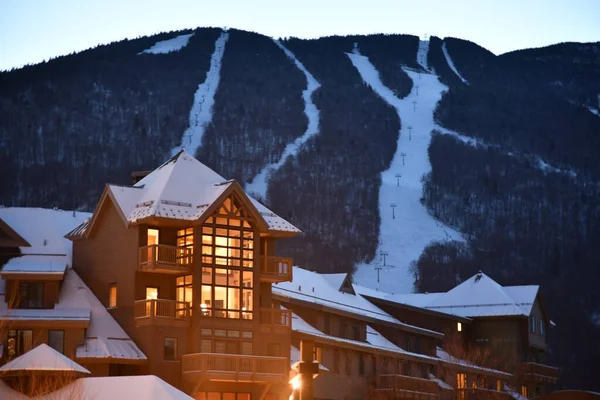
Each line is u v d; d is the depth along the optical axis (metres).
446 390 107.88
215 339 77.00
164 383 58.53
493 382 120.88
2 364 70.94
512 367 127.81
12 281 76.62
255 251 80.75
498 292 132.38
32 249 82.62
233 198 80.19
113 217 80.12
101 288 79.88
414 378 98.75
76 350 73.50
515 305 130.25
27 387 58.41
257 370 76.25
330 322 98.19
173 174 80.88
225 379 74.25
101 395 57.66
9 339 72.94
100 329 76.00
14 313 74.06
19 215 85.94
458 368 112.31
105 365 73.19
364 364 97.75
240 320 78.69
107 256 79.94
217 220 79.00
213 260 78.12
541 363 136.38
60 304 77.06
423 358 106.56
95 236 81.50
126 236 78.50
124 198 79.69
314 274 108.81
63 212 88.50
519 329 129.88
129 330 76.50
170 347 75.44
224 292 78.38
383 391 94.19
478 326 130.88
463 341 128.00
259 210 84.50
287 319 82.56
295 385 31.83
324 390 90.31
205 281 77.38
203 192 80.56
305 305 94.56
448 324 124.69
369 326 108.62
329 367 92.00
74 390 57.50
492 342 129.62
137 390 57.38
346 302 105.75
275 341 80.75
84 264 81.94
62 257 83.00
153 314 74.56
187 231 78.44
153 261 75.31
